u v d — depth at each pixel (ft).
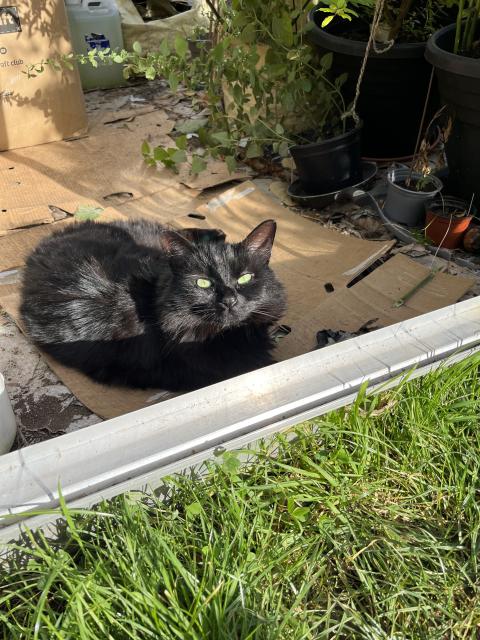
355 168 4.75
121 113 6.11
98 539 2.36
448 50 4.46
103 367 3.39
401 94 4.81
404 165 4.86
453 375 2.93
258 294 3.22
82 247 3.65
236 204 4.72
